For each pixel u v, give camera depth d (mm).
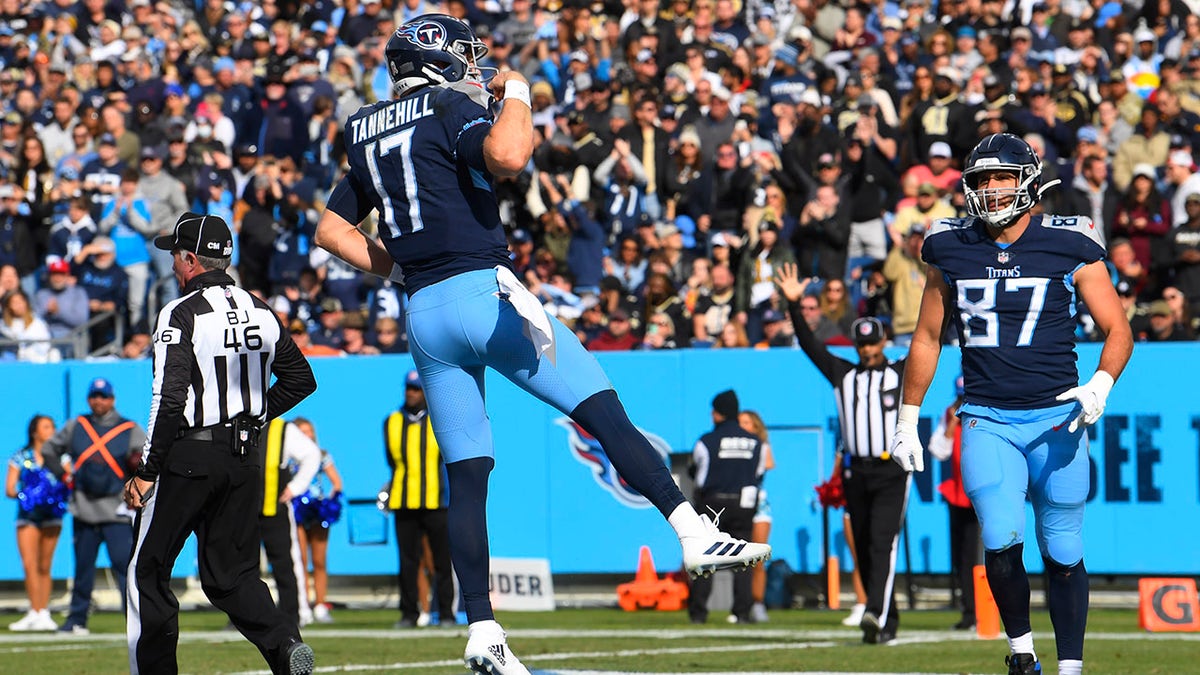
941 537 46406
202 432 23016
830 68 62312
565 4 70562
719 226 56938
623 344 51156
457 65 20031
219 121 66688
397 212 19656
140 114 66938
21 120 69938
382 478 49125
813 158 57031
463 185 19453
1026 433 21828
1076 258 21734
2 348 54938
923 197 53312
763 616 43938
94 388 42000
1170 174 54688
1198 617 38875
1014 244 21891
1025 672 22016
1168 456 45500
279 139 65438
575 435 48188
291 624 23375
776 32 68812
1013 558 21781
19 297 55750
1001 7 65562
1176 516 45438
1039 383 21719
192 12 80250
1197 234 52469
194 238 23469
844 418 36250
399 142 19531
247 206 61031
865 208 56188
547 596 46750
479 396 20000
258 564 23578
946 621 43000
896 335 52625
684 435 48000
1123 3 67188
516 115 18891
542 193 58531
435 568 43375
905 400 22828
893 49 63469
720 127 58500
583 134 59000
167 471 22938
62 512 43812
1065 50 64625
